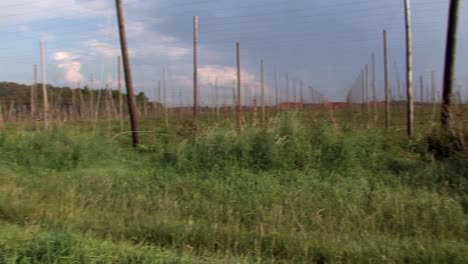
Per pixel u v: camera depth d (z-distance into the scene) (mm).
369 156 9469
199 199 7750
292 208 6875
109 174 9562
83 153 11344
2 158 11125
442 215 6371
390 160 9516
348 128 10867
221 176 8852
